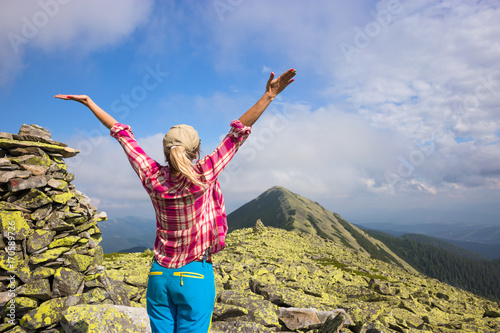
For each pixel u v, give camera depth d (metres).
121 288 9.48
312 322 8.64
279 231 62.88
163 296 2.67
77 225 8.54
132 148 2.82
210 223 2.76
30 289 7.18
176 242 2.63
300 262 27.72
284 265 22.48
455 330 12.16
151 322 2.74
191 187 2.54
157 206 2.62
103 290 8.41
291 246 44.50
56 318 7.14
